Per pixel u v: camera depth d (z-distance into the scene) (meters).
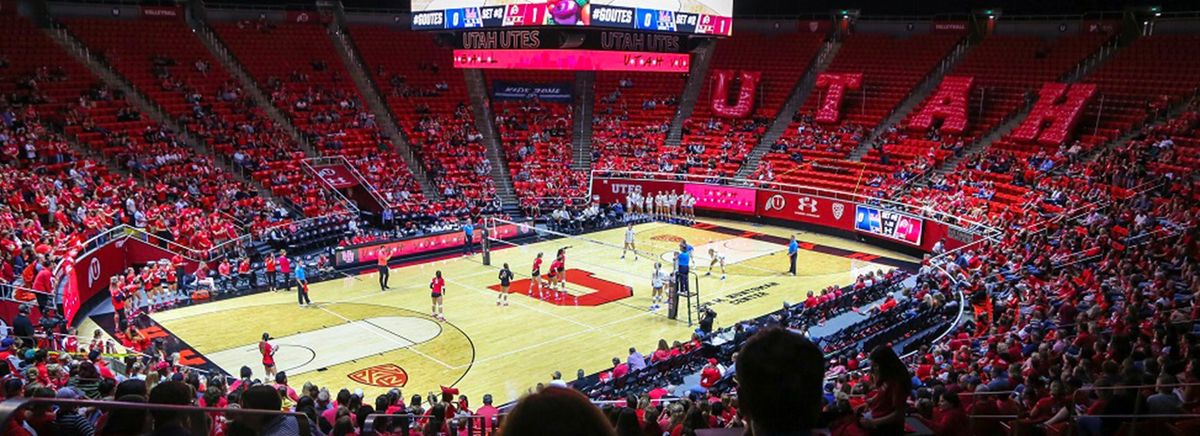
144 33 49.91
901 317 27.22
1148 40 47.59
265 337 23.98
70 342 22.14
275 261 35.44
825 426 5.88
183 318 30.22
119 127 42.47
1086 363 13.21
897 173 45.91
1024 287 26.16
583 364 26.17
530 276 36.72
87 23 48.56
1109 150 40.50
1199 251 24.61
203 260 34.91
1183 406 10.11
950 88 48.53
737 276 37.19
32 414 6.49
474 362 26.22
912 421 5.17
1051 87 45.78
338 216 42.53
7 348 18.02
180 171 40.62
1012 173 41.91
